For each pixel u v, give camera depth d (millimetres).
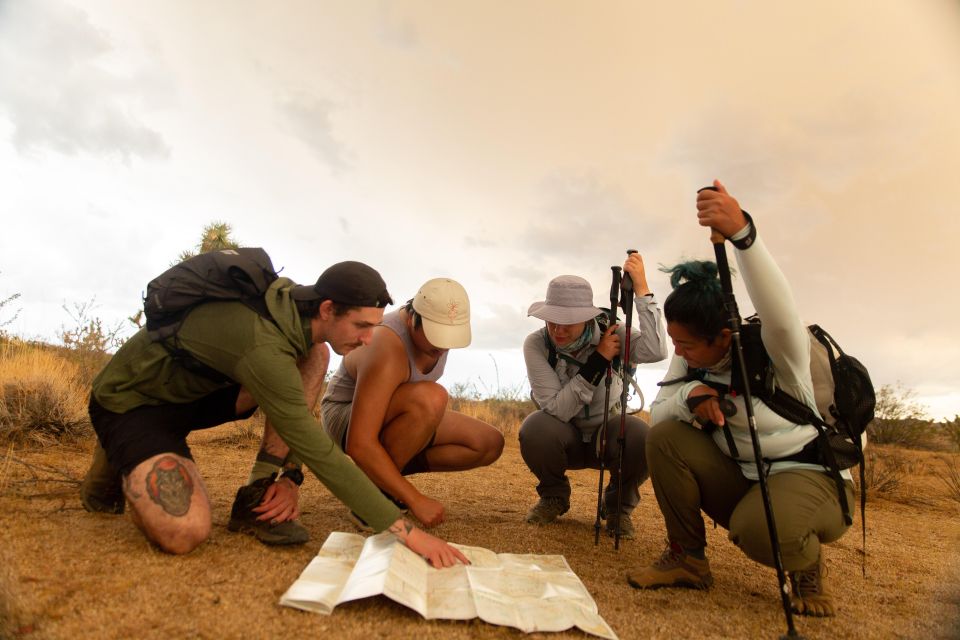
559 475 3869
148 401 2654
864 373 2547
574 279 3742
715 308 2523
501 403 10984
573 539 3580
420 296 3291
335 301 2555
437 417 3451
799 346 2432
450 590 2311
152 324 2580
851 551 3801
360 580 2240
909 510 5547
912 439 11148
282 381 2420
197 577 2277
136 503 2414
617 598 2611
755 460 2420
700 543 2852
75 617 1890
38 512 2801
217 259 2607
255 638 1889
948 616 2664
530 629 2121
